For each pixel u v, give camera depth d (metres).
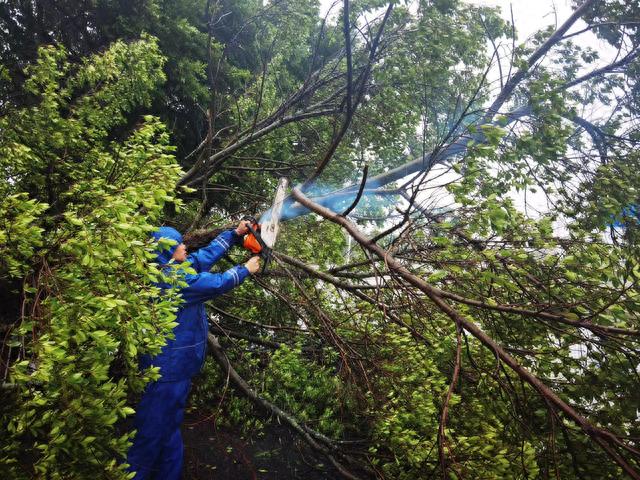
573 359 2.89
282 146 6.73
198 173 5.61
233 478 3.83
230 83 8.30
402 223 2.54
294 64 8.10
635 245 3.40
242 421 4.74
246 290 4.93
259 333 5.38
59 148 3.37
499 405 2.94
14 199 1.70
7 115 3.13
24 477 1.50
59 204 3.20
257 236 2.96
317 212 2.99
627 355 2.50
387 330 3.54
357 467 4.14
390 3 2.92
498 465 2.54
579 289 2.62
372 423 3.52
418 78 4.48
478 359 3.03
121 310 1.55
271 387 4.73
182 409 2.80
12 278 2.05
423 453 2.83
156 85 7.00
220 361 4.51
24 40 6.79
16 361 1.52
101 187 2.43
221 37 8.61
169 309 1.73
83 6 7.12
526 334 3.02
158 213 1.88
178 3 7.92
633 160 4.08
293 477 3.97
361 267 4.70
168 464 2.82
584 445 2.75
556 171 3.71
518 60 3.86
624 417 2.76
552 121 3.67
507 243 2.84
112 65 4.23
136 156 2.49
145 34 4.63
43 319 1.59
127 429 3.62
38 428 1.67
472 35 4.45
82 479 1.58
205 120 7.93
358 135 5.95
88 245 1.58
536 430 2.92
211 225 4.68
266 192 6.42
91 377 1.62
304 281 4.51
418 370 3.20
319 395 4.63
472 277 2.83
